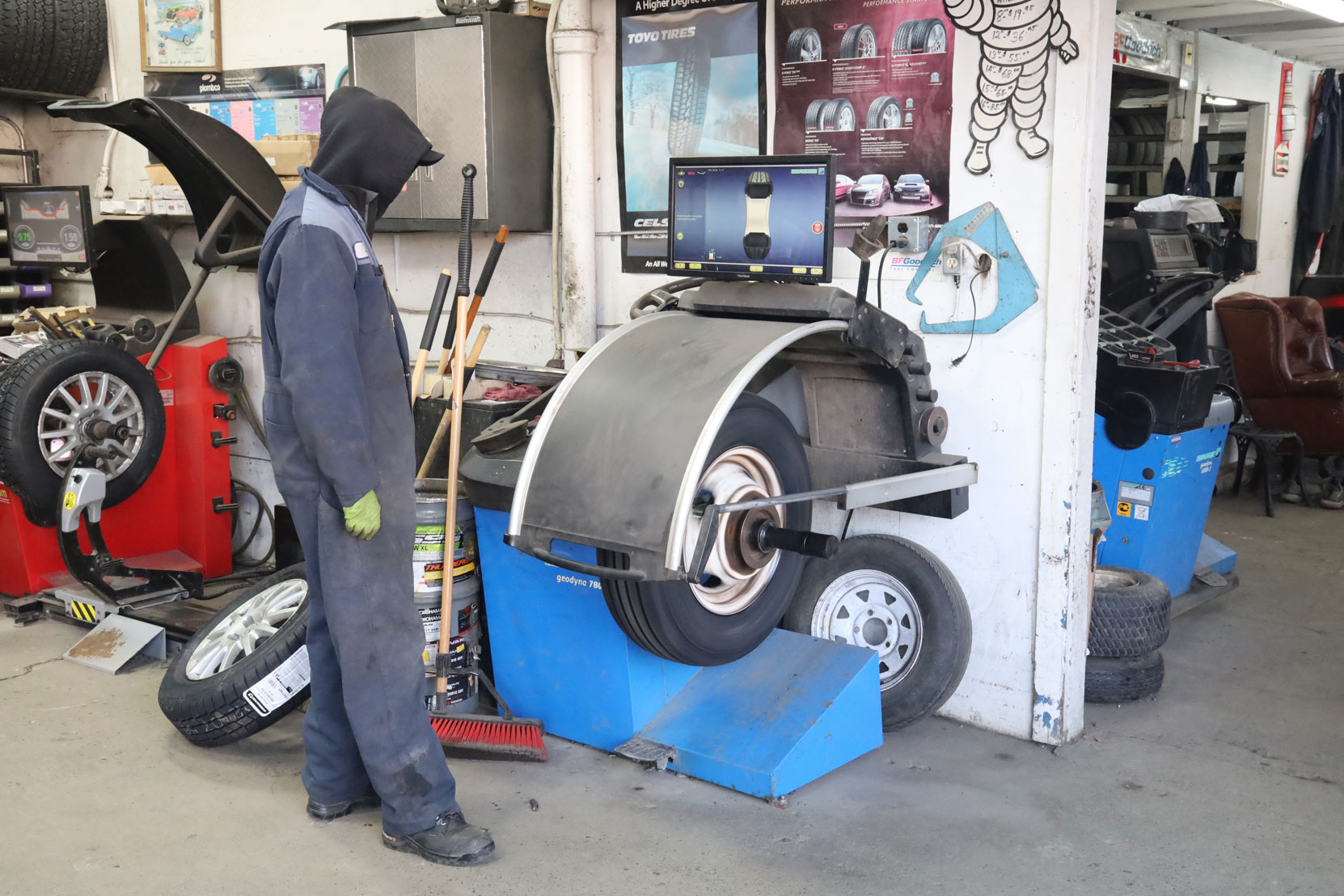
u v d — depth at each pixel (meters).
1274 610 3.96
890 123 2.91
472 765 2.72
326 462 2.05
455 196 3.48
